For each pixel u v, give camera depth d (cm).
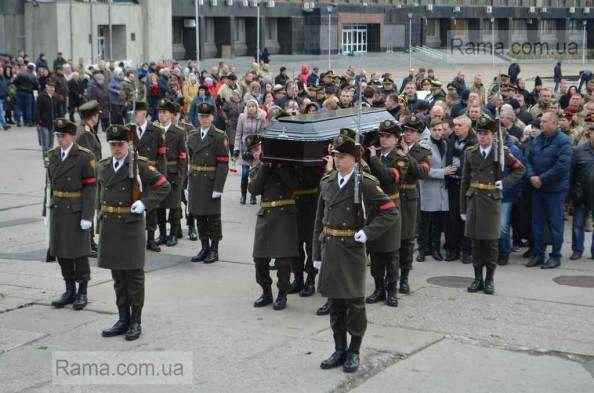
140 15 6066
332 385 995
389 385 999
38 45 5397
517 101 2209
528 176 1565
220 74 3759
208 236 1591
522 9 9519
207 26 7575
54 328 1201
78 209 1270
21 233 1811
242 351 1104
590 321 1241
